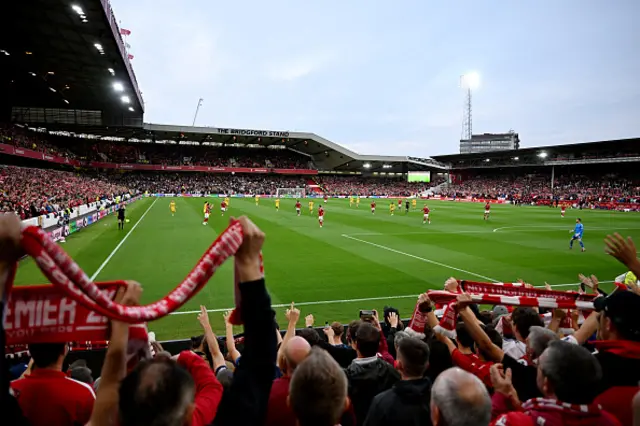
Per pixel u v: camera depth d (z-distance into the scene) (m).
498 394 2.81
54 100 51.53
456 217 38.25
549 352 2.24
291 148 93.38
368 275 14.51
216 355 3.79
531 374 3.21
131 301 1.65
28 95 49.00
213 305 10.88
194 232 24.59
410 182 97.62
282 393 2.63
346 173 100.81
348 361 4.94
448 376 2.09
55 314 1.62
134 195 57.72
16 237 1.11
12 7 23.95
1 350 1.30
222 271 14.50
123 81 41.22
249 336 1.63
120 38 31.94
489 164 88.31
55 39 29.17
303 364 1.87
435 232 26.62
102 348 6.63
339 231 26.39
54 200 31.33
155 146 83.69
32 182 37.88
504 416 2.24
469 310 3.34
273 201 61.50
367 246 20.66
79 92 46.47
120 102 51.62
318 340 4.74
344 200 69.75
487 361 3.93
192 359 2.33
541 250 20.31
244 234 1.53
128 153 79.50
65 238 21.75
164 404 1.36
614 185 70.69
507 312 7.25
